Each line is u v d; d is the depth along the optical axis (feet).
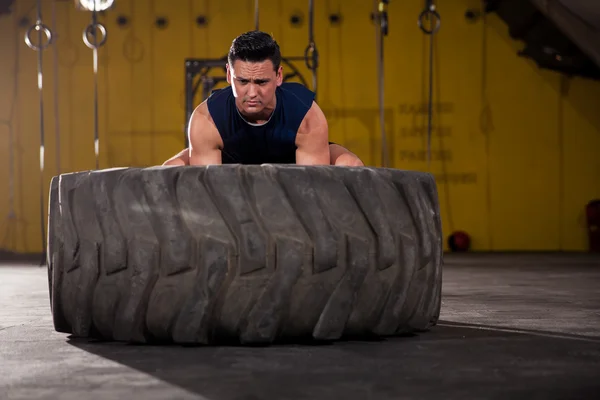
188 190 5.82
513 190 30.83
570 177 30.81
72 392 4.34
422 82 30.94
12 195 31.07
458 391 4.35
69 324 6.43
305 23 31.14
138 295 5.92
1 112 31.19
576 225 30.78
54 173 31.12
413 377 4.75
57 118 29.81
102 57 31.24
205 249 5.77
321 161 7.52
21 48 31.22
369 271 6.00
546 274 16.69
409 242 6.24
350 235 5.91
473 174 30.94
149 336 6.02
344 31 31.04
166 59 31.30
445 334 6.72
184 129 30.01
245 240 5.74
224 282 5.75
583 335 6.72
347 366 5.12
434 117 30.94
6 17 31.22
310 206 5.82
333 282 5.89
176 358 5.42
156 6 31.32
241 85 6.81
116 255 6.00
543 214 30.83
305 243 5.80
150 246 5.87
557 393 4.29
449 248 30.37
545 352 5.74
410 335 6.62
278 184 5.80
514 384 4.55
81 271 6.23
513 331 6.99
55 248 6.51
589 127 30.73
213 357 5.46
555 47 29.48
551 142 30.83
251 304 5.78
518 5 28.94
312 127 7.40
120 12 31.27
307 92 7.47
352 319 6.02
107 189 6.09
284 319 5.83
